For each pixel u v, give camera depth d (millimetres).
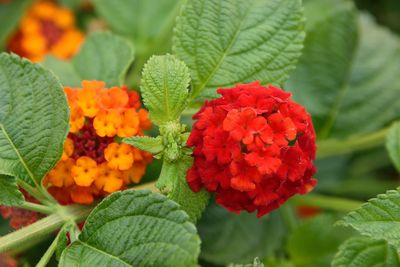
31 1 397
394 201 259
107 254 248
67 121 262
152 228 244
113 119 271
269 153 251
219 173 255
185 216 243
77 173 268
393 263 284
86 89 275
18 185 268
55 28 407
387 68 369
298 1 287
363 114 359
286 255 357
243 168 251
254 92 262
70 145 272
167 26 359
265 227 350
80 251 250
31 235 266
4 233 337
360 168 409
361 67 366
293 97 351
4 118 263
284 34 286
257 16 286
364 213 260
